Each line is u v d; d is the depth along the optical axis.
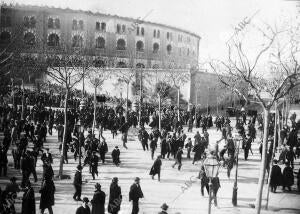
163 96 50.81
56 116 35.69
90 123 36.38
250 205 16.45
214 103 56.59
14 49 30.27
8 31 53.00
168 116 39.78
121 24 73.50
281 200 17.38
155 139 25.38
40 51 34.69
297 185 18.98
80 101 47.62
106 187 18.41
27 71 33.41
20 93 46.91
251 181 20.59
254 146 31.47
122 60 73.50
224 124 37.12
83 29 68.56
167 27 79.00
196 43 86.81
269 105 15.34
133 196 13.66
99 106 46.47
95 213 12.80
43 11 60.59
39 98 46.84
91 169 20.61
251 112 41.69
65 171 21.44
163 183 19.50
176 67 58.53
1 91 36.59
